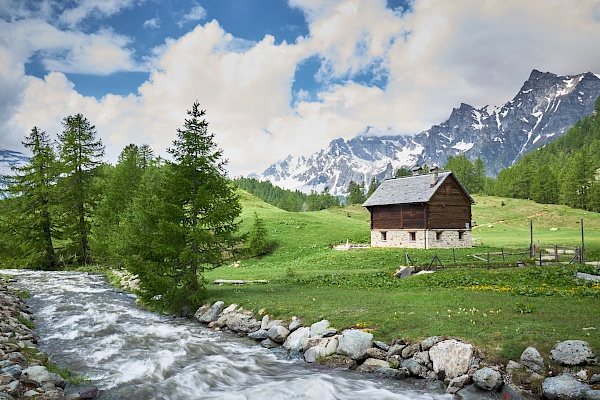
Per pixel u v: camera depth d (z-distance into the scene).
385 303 19.23
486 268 30.66
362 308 18.47
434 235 51.59
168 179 23.62
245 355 15.64
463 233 53.59
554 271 25.05
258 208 102.25
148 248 22.73
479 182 188.25
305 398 11.34
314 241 59.41
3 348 13.45
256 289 26.27
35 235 48.34
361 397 11.46
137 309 24.30
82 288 31.67
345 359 14.16
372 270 33.78
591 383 10.33
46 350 15.55
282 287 26.94
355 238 62.97
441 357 12.66
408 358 13.38
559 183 136.00
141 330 19.20
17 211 48.78
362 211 154.38
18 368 11.45
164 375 13.15
